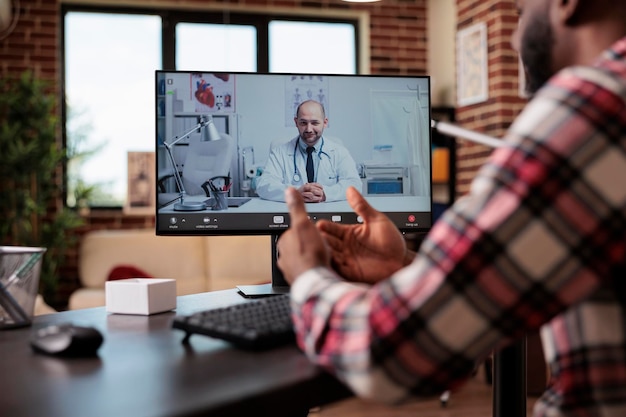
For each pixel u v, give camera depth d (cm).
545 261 63
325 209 162
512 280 64
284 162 161
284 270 92
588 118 64
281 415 76
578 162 63
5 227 519
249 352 92
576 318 73
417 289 67
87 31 580
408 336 67
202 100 159
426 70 638
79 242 560
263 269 521
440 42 620
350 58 633
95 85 579
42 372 84
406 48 632
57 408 69
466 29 547
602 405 72
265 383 77
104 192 572
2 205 522
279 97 162
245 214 160
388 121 165
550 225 63
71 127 559
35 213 533
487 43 519
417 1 634
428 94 166
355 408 345
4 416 67
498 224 64
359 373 71
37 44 558
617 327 71
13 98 523
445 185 594
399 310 67
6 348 99
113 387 76
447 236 66
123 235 516
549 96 66
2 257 114
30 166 516
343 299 76
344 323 74
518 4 81
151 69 586
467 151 545
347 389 84
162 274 509
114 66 582
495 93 508
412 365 68
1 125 529
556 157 63
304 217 93
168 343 100
